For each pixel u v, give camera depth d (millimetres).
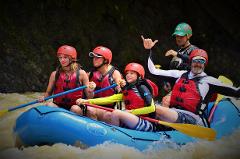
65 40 25656
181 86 14273
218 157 12867
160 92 25734
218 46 31688
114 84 14484
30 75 23094
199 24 31766
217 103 15445
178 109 14109
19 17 25047
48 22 25781
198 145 13328
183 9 31578
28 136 11992
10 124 15633
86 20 26984
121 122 13289
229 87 13875
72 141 11953
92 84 13625
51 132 11844
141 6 29750
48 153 11727
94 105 13242
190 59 14289
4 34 23922
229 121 15195
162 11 30469
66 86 14141
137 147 12312
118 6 28406
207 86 14000
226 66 30609
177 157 12438
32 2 25734
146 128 13227
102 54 14844
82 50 25828
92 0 27547
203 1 32219
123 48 27109
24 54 23781
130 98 13414
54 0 26516
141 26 28844
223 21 32594
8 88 21656
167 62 27953
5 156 11875
